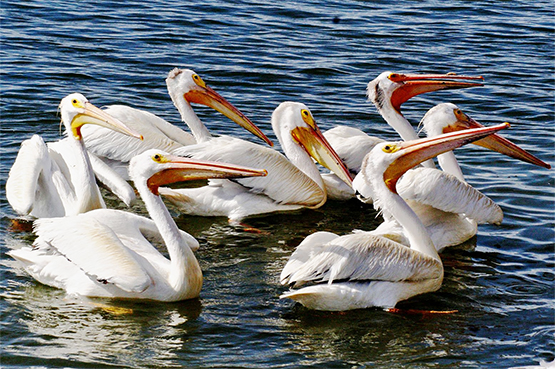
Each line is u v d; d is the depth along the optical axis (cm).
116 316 1145
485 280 1322
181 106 1756
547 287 1298
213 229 1520
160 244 1375
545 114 2114
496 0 3334
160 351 1057
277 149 1875
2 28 2531
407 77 1666
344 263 1173
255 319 1159
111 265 1139
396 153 1267
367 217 1623
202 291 1239
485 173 1761
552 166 1781
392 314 1191
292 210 1638
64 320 1126
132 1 2961
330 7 3083
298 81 2281
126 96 2098
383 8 3120
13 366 1005
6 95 2014
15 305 1159
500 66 2494
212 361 1038
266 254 1395
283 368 1027
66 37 2506
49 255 1230
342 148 1714
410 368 1043
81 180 1402
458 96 2255
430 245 1284
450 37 2780
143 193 1202
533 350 1097
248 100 2122
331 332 1132
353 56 2516
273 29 2750
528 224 1530
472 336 1135
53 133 1823
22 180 1416
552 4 3316
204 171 1191
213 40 2586
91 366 1013
